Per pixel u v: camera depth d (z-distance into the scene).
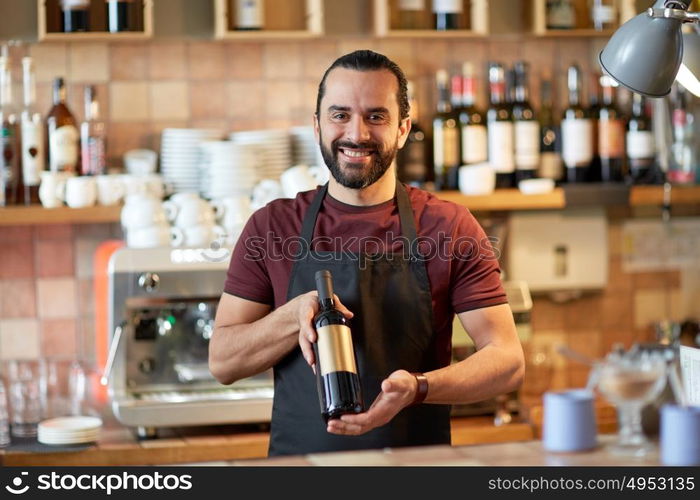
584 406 1.50
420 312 2.09
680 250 3.82
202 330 3.03
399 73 2.09
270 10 3.39
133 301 2.92
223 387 3.03
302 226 2.15
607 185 3.45
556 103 3.71
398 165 3.40
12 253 3.41
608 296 3.78
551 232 3.64
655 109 3.52
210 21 3.36
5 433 2.94
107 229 3.46
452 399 1.95
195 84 3.48
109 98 3.43
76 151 3.24
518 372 2.06
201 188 3.29
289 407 2.10
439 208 2.17
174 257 2.95
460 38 3.57
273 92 3.53
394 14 3.42
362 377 2.07
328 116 2.04
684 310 3.82
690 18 2.00
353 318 2.08
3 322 3.41
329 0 3.43
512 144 3.46
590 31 3.46
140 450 2.81
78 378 3.20
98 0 3.25
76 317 3.45
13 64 3.31
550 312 3.74
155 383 3.01
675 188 3.48
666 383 1.67
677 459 1.42
